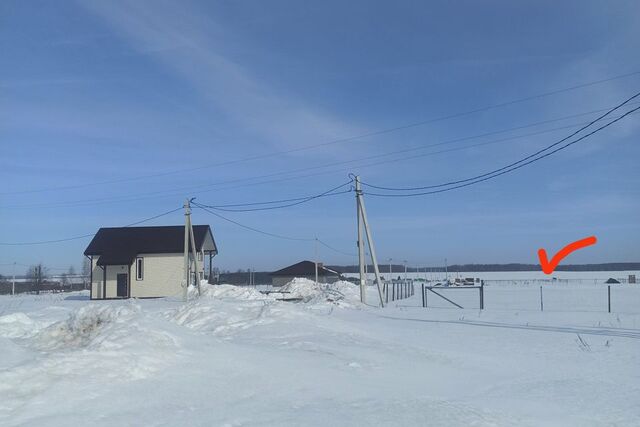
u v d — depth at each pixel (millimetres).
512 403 8922
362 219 36094
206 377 8625
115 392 7324
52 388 6945
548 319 23578
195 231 58062
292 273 86062
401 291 51812
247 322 16672
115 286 54594
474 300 45344
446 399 8883
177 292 54719
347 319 22281
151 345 9125
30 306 33281
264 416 7027
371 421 7094
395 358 12352
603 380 11000
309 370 10078
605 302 40000
